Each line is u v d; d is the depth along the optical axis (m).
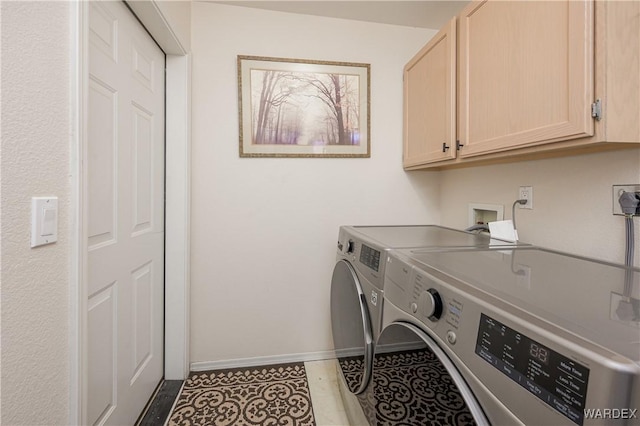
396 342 0.80
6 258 0.58
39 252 0.65
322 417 1.35
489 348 0.48
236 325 1.74
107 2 1.01
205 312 1.70
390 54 1.86
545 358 0.40
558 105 0.82
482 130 1.13
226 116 1.68
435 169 1.94
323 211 1.81
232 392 1.52
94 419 0.97
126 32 1.14
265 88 1.70
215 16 1.65
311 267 1.81
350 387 1.25
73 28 0.74
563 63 0.81
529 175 1.27
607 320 0.45
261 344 1.78
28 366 0.63
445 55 1.36
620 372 0.33
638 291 0.59
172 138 1.53
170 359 1.59
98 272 0.98
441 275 0.68
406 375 0.73
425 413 0.64
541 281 0.65
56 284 0.71
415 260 0.83
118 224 1.11
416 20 1.81
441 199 1.95
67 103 0.73
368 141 1.83
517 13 0.96
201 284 1.69
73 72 0.74
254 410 1.39
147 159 1.35
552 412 0.38
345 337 1.33
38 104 0.64
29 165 0.62
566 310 0.49
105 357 1.03
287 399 1.47
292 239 1.78
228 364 1.74
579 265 0.81
